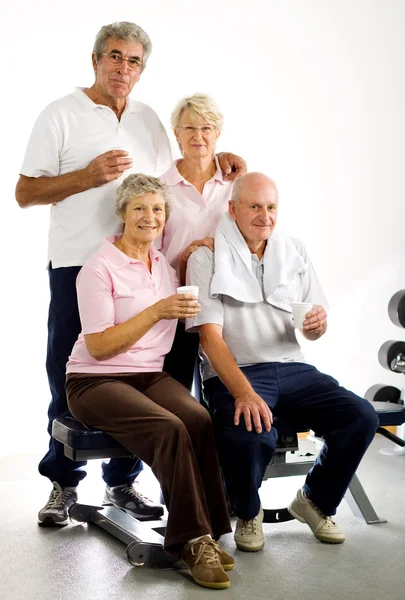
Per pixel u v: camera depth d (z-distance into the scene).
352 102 4.52
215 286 2.77
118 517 2.80
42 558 2.57
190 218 2.94
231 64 4.27
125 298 2.66
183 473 2.39
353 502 3.05
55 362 2.91
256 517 2.68
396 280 4.66
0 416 3.97
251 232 2.84
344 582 2.40
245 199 2.82
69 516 2.91
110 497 3.08
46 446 4.06
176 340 2.95
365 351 4.63
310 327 2.76
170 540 2.38
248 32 4.29
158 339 2.72
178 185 2.95
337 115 4.50
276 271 2.87
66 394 2.76
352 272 4.59
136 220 2.68
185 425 2.51
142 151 3.00
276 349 2.88
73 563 2.53
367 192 4.59
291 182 4.43
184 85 4.18
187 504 2.38
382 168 4.61
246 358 2.84
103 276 2.63
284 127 4.39
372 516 3.01
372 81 4.56
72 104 2.88
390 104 4.61
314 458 3.05
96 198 2.85
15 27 3.85
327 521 2.78
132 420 2.48
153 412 2.46
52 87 3.93
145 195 2.69
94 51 2.88
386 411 3.11
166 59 4.14
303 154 4.45
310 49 4.41
